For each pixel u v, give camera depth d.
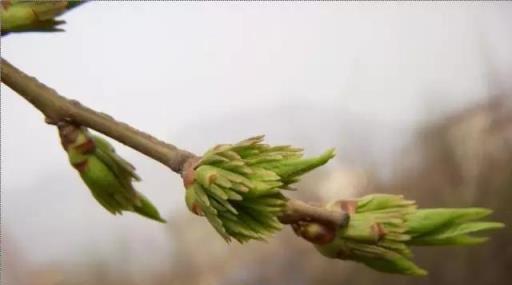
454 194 0.85
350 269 0.90
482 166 0.84
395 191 0.90
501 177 0.81
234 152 0.19
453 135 0.92
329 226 0.20
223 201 0.18
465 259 0.79
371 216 0.20
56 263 0.97
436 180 0.89
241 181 0.18
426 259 0.81
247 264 1.00
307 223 0.20
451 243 0.20
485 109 0.94
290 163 0.19
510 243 0.77
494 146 0.86
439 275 0.80
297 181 0.19
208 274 1.02
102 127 0.19
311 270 0.95
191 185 0.19
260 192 0.18
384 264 0.20
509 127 0.89
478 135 0.90
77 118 0.19
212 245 1.05
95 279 1.00
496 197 0.79
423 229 0.20
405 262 0.20
